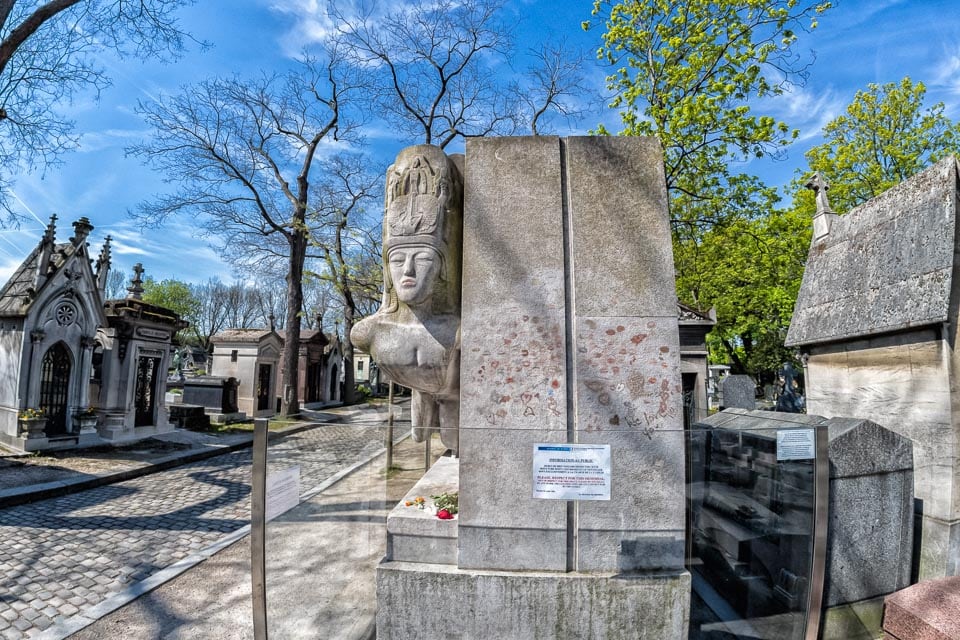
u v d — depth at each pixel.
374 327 3.47
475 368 2.91
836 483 3.42
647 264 2.98
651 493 2.75
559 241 3.01
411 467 3.57
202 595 4.18
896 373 4.32
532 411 2.84
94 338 12.40
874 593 3.48
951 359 3.79
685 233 15.58
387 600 2.73
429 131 17.25
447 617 2.69
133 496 8.11
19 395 10.78
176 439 13.57
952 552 3.64
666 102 12.87
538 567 2.72
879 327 4.40
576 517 2.75
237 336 22.12
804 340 5.62
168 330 14.34
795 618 2.95
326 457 3.17
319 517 3.05
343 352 30.39
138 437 13.20
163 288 50.03
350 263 20.64
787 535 3.04
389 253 3.37
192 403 18.61
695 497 2.88
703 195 13.91
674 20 12.66
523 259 3.00
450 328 3.40
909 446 3.69
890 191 4.83
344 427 3.27
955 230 3.88
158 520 6.74
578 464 2.76
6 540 5.81
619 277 2.96
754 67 11.87
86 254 12.19
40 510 7.15
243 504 7.65
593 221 3.04
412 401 3.96
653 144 3.16
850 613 3.39
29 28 8.07
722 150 12.91
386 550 2.91
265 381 20.94
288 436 2.97
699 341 11.89
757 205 14.22
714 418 5.21
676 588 2.65
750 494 3.14
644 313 2.92
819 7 11.36
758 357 24.88
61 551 5.48
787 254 18.36
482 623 2.66
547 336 2.91
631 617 2.64
